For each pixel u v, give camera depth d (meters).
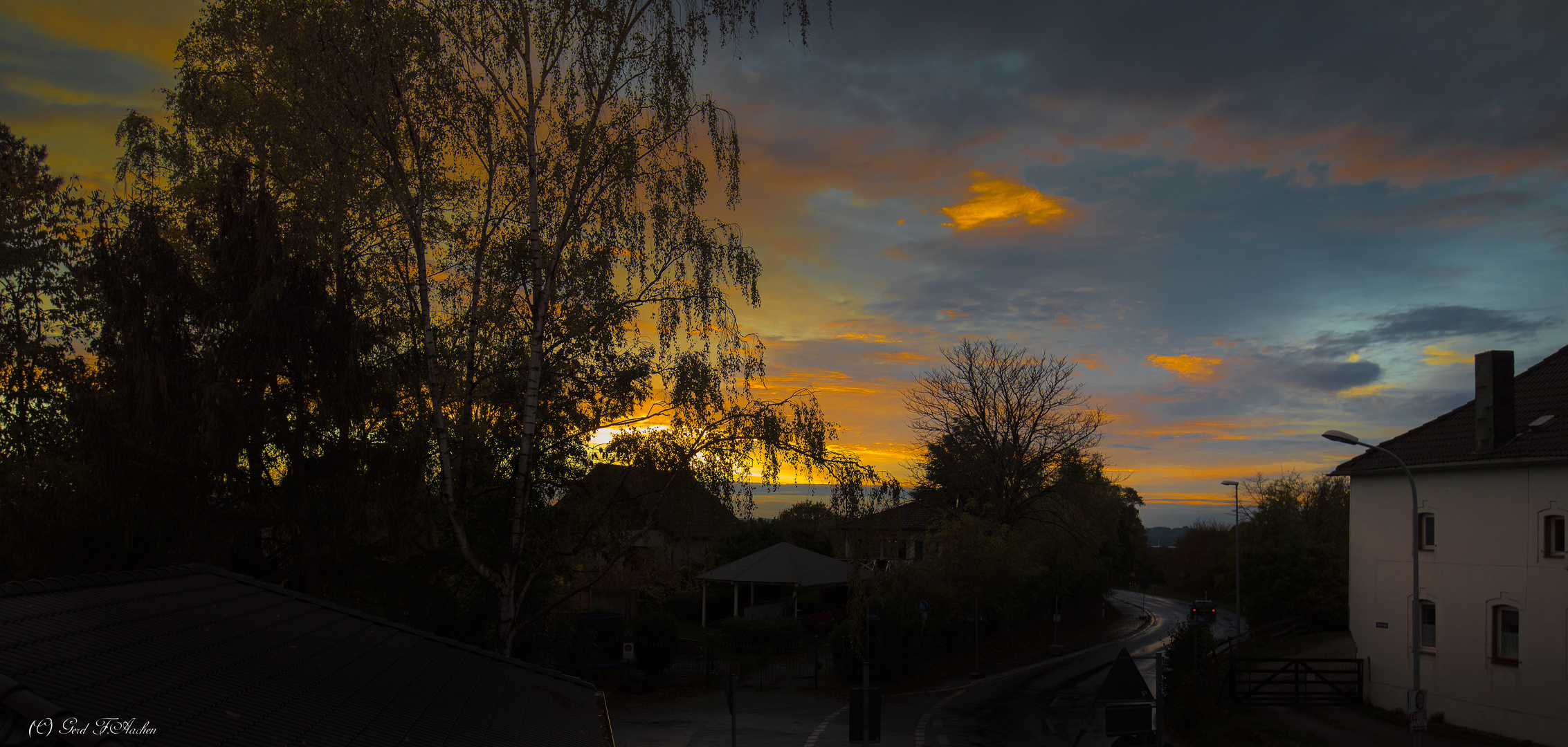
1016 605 43.91
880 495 13.39
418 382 14.34
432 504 16.05
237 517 14.66
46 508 13.87
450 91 12.22
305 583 14.77
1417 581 18.58
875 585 28.81
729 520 14.01
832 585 39.19
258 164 13.75
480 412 15.38
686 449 13.40
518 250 13.62
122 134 13.85
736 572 40.09
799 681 31.03
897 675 32.00
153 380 13.05
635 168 13.16
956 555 36.91
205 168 14.61
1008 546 41.06
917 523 47.28
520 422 14.77
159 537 14.02
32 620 5.00
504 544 15.93
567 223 13.25
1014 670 36.06
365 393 14.24
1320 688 26.84
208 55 14.10
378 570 15.32
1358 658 25.08
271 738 4.72
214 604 7.04
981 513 45.41
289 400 14.59
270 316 13.55
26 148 19.39
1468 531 21.34
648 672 29.17
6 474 14.27
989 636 42.44
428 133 12.63
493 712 7.20
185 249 15.04
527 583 14.48
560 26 12.71
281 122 12.16
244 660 5.88
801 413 13.24
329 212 12.27
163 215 14.47
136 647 5.25
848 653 30.50
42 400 15.64
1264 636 41.66
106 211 14.60
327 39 11.60
